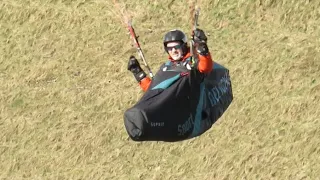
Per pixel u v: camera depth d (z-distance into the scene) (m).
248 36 74.06
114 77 73.69
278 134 62.31
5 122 71.81
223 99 34.41
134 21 79.44
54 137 68.69
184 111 31.62
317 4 74.75
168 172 62.62
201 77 32.25
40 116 71.38
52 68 76.81
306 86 66.00
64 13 82.38
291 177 58.84
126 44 77.25
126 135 66.75
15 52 80.25
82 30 80.38
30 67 77.75
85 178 64.56
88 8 82.50
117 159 65.25
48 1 84.62
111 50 77.19
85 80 74.38
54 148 67.81
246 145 62.09
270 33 73.81
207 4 78.19
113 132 67.38
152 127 30.45
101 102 70.69
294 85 66.44
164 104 31.03
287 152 60.81
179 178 61.84
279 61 69.31
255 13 76.25
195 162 62.50
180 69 32.16
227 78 35.12
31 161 67.56
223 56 71.69
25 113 72.31
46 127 70.00
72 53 78.06
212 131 64.25
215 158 62.03
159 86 31.70
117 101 70.31
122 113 69.12
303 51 69.62
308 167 59.16
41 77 76.19
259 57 70.44
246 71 69.12
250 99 65.88
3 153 69.12
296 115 63.56
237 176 60.22
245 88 67.25
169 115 31.06
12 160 68.19
